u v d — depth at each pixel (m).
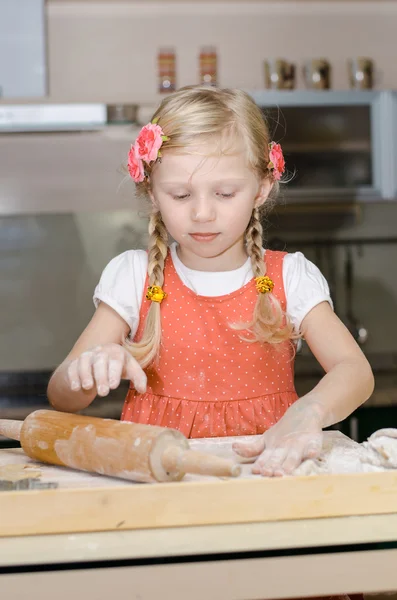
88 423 0.85
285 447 0.83
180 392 1.23
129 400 1.27
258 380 1.24
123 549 0.69
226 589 0.70
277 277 1.26
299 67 3.21
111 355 0.92
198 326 1.24
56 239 3.21
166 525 0.71
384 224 3.18
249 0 3.19
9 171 2.91
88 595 0.69
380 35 3.24
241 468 0.77
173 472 0.77
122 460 0.79
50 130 2.74
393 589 0.72
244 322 1.24
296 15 3.21
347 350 1.17
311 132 2.95
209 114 1.04
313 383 2.76
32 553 0.69
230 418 1.22
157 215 1.27
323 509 0.73
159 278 1.26
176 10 3.17
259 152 1.11
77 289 3.22
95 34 3.14
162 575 0.70
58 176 2.92
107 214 3.21
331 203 3.07
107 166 2.92
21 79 2.88
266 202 1.32
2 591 0.69
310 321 1.22
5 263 3.20
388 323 3.27
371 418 2.61
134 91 3.16
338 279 3.22
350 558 0.72
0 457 0.93
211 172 1.03
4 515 0.70
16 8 2.87
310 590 0.71
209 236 1.06
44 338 3.22
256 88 3.12
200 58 2.96
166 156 1.05
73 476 0.83
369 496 0.74
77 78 3.14
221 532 0.71
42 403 2.67
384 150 2.96
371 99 2.95
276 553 0.71
